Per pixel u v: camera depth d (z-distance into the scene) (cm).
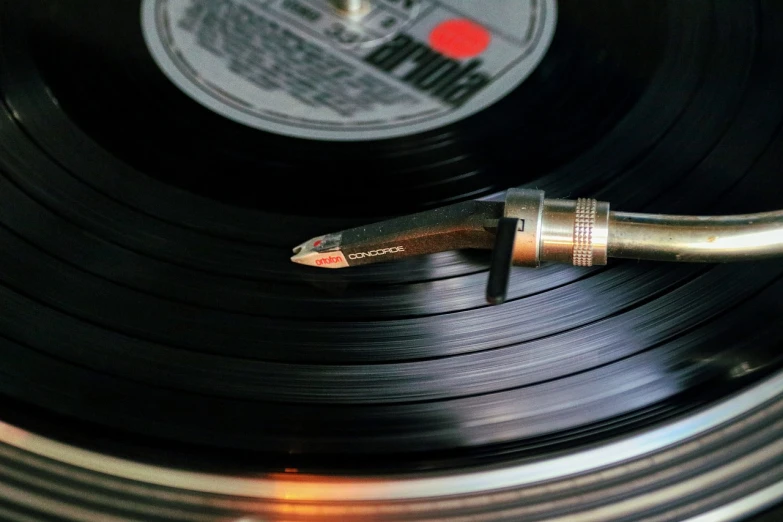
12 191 37
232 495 33
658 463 33
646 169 38
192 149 38
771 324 35
